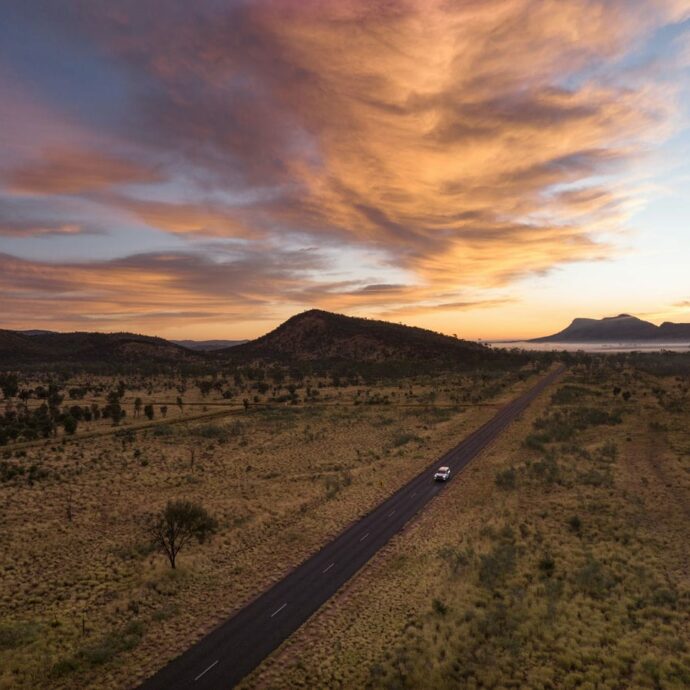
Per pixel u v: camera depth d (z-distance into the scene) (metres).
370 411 156.00
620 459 78.88
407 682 27.02
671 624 30.92
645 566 39.69
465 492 66.88
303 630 34.59
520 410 140.50
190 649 32.69
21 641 33.72
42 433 118.19
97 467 88.00
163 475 83.06
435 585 39.38
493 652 28.88
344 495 68.38
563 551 43.75
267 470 86.81
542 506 57.19
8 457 95.25
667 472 69.88
